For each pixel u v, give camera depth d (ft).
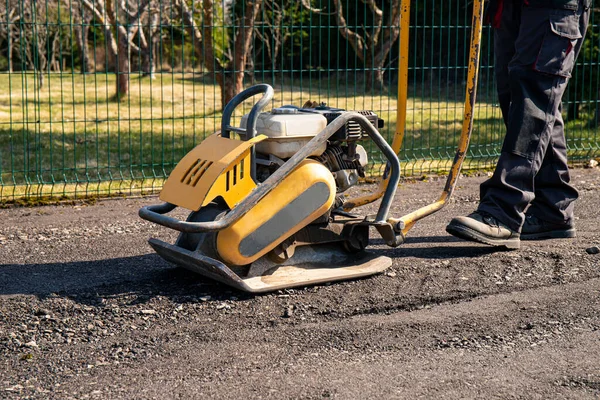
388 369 11.50
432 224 20.36
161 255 15.64
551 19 16.58
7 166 30.96
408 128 41.39
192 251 14.70
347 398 10.57
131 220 21.31
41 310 13.92
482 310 13.87
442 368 11.51
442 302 14.34
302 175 14.46
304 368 11.56
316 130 14.64
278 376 11.29
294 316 13.62
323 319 13.52
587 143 35.42
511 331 12.92
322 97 59.31
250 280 14.60
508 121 18.21
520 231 17.49
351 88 73.87
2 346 12.48
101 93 66.74
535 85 16.99
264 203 14.28
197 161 14.34
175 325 13.30
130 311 13.93
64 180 25.11
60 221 21.17
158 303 14.29
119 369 11.62
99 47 104.73
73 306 14.17
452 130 40.83
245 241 14.21
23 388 11.00
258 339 12.69
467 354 12.03
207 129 41.93
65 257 17.54
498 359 11.83
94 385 11.09
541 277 15.64
